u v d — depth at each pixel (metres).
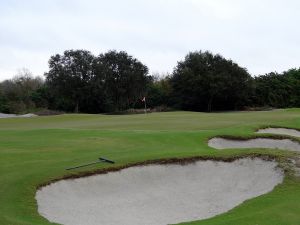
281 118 40.72
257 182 16.73
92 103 85.56
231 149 19.72
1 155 20.14
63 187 15.73
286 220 12.12
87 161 18.31
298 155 18.34
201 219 13.69
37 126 40.16
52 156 20.22
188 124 35.69
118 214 14.52
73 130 29.45
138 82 85.94
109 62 84.69
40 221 12.50
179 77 83.31
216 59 82.06
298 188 15.04
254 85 83.00
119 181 16.94
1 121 48.84
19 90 108.19
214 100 84.12
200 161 18.62
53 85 83.44
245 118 41.59
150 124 36.41
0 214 12.45
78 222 13.38
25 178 15.77
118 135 26.92
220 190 16.64
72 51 82.44
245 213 13.11
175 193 16.55
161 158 18.61
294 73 94.94
